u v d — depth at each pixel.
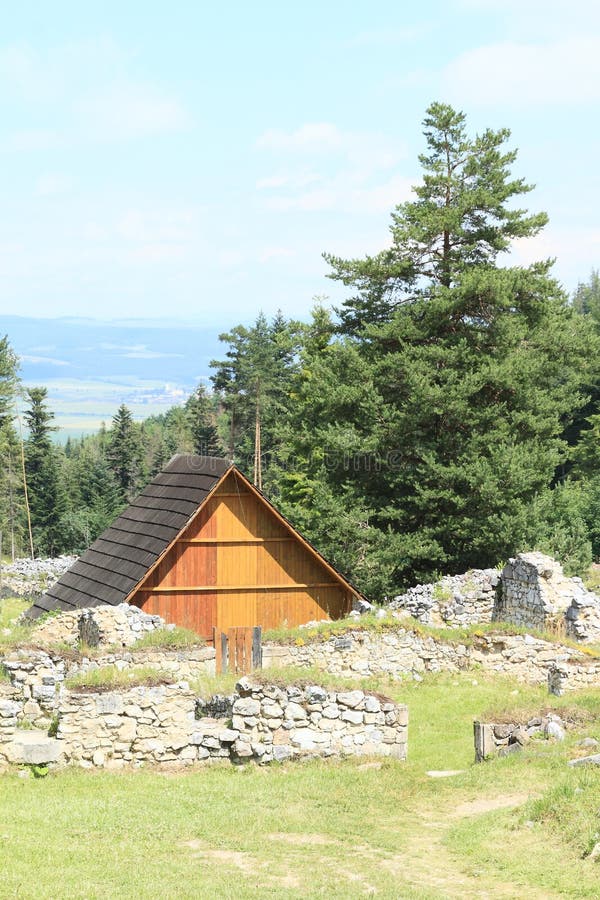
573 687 25.12
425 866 13.52
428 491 43.94
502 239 47.94
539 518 45.50
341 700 18.92
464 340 45.38
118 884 12.51
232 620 33.19
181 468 35.91
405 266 48.78
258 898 12.07
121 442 127.25
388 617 29.95
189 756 18.30
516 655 28.19
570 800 14.68
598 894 11.91
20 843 13.80
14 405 108.25
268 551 33.56
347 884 12.73
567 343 47.88
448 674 28.38
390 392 47.75
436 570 45.47
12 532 100.31
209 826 15.02
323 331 52.84
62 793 16.44
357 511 45.16
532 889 12.37
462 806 16.23
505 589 31.89
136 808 15.64
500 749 18.95
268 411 91.94
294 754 18.61
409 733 23.02
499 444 44.44
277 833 14.97
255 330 95.31
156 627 26.06
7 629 27.38
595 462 81.06
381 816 15.85
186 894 12.17
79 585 33.94
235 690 18.95
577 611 28.84
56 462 112.94
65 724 17.75
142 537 33.34
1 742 17.47
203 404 118.12
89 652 22.95
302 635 28.25
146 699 18.12
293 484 63.66
